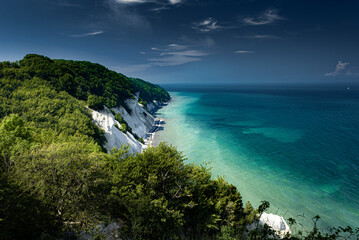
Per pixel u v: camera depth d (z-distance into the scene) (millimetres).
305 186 53719
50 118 53969
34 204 15367
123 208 20484
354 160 69875
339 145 85062
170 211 19750
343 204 46281
